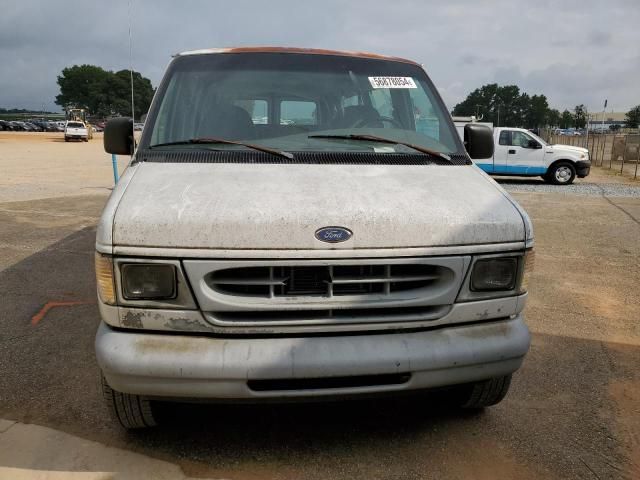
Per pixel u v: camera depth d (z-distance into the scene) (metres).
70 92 124.19
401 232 2.70
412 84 4.07
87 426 3.31
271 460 3.02
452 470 2.97
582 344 4.75
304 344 2.64
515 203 3.06
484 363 2.81
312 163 3.27
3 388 3.77
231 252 2.57
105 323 2.72
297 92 3.78
